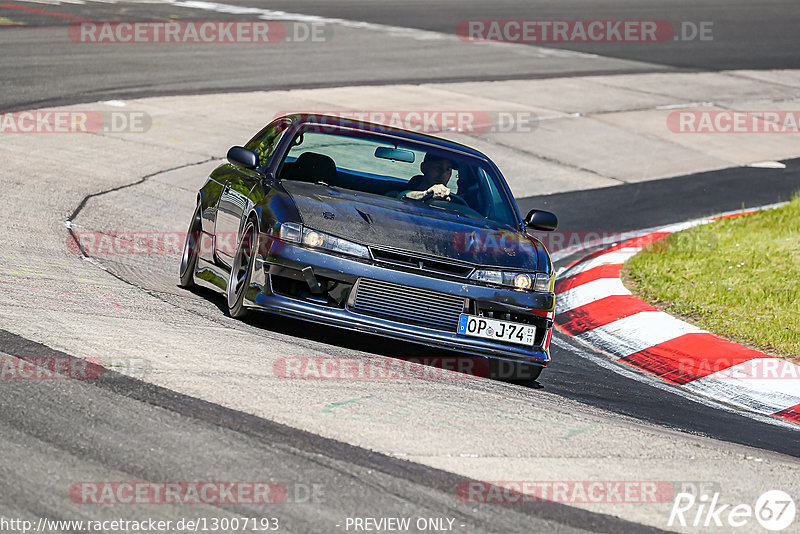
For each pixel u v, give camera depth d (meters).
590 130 46.66
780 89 62.53
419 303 15.79
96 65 46.78
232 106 42.00
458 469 11.13
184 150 34.81
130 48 52.22
